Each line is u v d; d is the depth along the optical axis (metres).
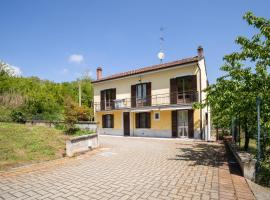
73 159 9.27
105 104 26.30
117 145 14.10
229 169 7.58
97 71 28.64
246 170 6.37
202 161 8.98
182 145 14.27
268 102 6.89
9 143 9.59
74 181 6.19
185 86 19.52
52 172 7.16
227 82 8.30
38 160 8.48
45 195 5.11
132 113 23.39
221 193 5.20
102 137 21.12
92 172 7.19
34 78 52.28
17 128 12.68
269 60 7.48
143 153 10.97
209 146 13.76
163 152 11.29
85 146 11.16
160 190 5.43
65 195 5.11
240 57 8.12
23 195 5.09
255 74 7.68
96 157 9.84
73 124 14.57
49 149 9.92
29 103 23.55
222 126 17.86
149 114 21.86
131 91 23.44
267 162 6.39
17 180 6.23
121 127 24.28
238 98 7.75
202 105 9.42
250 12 7.89
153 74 21.81
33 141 10.47
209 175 6.80
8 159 8.02
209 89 9.03
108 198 4.92
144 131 22.16
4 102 23.28
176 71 20.11
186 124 19.45
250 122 8.88
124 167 7.93
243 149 9.85
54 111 25.03
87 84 46.88
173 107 19.11
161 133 20.77
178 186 5.74
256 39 7.80
